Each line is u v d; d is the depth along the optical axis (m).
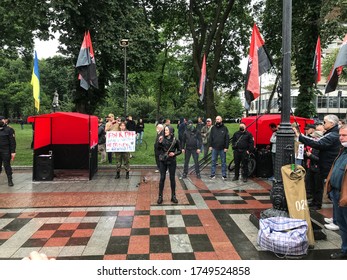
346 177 4.05
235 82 27.84
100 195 8.14
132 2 17.66
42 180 9.96
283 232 4.62
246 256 4.48
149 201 7.56
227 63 25.36
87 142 11.74
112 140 10.09
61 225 5.85
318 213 6.72
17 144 19.86
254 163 10.72
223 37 22.91
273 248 4.55
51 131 11.49
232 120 66.50
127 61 17.23
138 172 11.61
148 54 17.91
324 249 4.76
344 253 4.40
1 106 59.97
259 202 7.53
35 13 14.81
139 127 19.61
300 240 4.46
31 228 5.69
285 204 5.39
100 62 16.92
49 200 7.64
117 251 4.68
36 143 10.03
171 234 5.38
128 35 16.64
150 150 17.03
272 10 18.98
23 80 59.53
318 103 72.06
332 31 15.01
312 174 7.16
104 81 18.78
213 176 10.55
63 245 4.91
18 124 57.97
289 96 5.42
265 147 11.93
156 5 20.52
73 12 15.22
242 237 5.23
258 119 11.44
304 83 15.59
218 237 5.23
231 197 8.03
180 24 22.73
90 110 18.95
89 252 4.64
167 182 9.85
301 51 15.73
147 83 38.59
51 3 13.99
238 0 20.44
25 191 8.62
